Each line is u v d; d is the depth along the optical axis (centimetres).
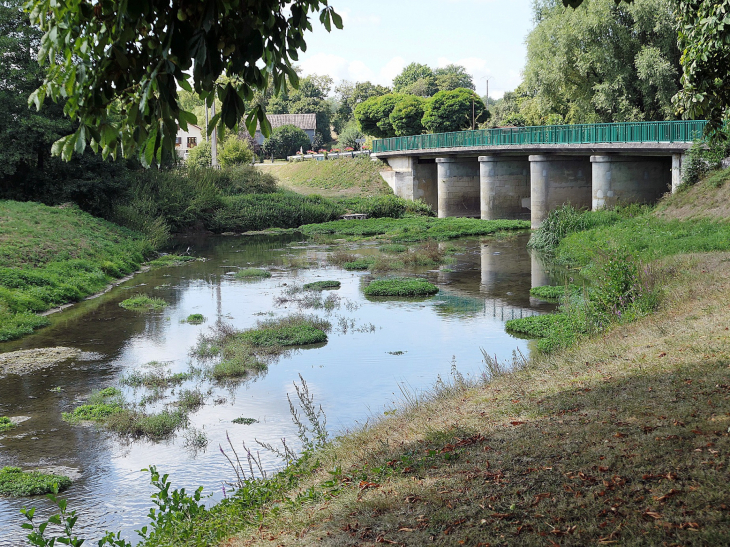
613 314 1455
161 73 416
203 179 5531
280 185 6838
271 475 991
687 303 1377
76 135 439
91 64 451
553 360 1138
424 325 2028
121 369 1642
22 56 3891
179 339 1939
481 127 8306
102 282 2869
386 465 730
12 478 1020
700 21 1133
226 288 2811
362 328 2011
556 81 4784
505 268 3086
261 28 478
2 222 3183
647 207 3509
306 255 3838
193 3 411
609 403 789
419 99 7350
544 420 774
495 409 877
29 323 2097
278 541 593
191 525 695
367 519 585
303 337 1867
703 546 451
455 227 4759
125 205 4391
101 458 1114
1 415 1333
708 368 862
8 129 3819
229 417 1291
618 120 4509
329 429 1188
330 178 7025
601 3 4347
